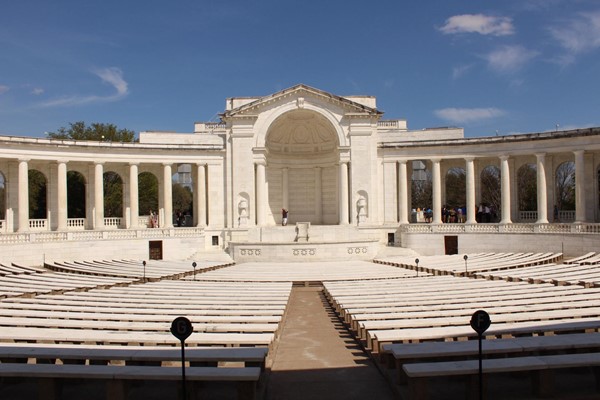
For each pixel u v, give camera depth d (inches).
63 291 899.4
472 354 445.4
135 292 832.3
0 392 462.9
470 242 1785.2
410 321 575.5
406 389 446.0
